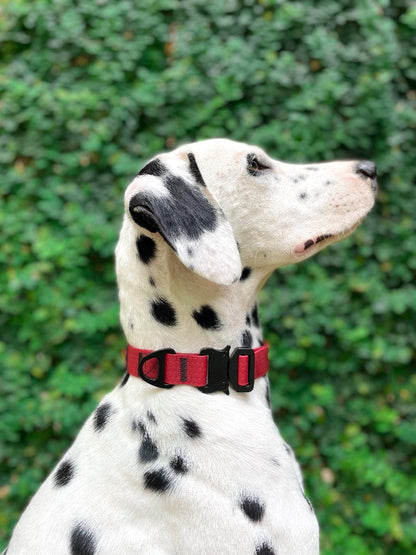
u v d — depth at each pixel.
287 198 0.74
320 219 0.75
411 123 1.36
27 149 1.36
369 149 1.37
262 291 1.35
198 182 0.65
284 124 1.35
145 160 1.36
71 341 1.39
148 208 0.63
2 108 1.34
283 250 0.74
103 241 1.34
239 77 1.33
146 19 1.34
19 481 1.36
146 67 1.38
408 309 1.38
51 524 0.64
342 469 1.37
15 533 0.68
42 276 1.36
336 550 1.35
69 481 0.66
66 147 1.37
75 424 1.38
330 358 1.39
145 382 0.67
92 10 1.33
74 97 1.32
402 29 1.37
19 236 1.36
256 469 0.64
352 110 1.34
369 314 1.37
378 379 1.41
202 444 0.64
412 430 1.36
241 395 0.68
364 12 1.33
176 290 0.68
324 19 1.34
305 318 1.36
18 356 1.37
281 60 1.33
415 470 1.40
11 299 1.36
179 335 0.68
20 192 1.37
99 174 1.38
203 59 1.34
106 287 1.39
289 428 1.39
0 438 1.36
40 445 1.39
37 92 1.33
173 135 1.37
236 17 1.35
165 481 0.63
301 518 0.64
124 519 0.62
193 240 0.63
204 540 0.61
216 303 0.69
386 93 1.34
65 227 1.37
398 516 1.37
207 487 0.62
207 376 0.66
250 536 0.61
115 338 1.39
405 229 1.36
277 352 1.36
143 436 0.65
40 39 1.36
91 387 1.36
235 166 0.72
